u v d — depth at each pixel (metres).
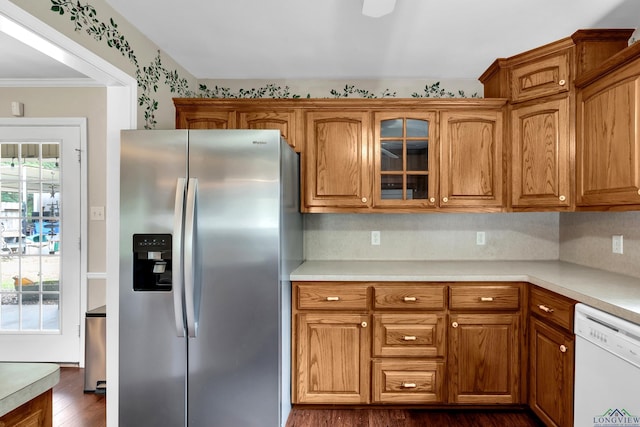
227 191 1.71
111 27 1.81
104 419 2.12
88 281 2.87
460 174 2.34
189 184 1.68
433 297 2.07
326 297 2.09
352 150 2.38
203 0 1.76
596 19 1.92
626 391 1.25
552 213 2.68
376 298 2.08
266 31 2.06
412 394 2.08
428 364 2.08
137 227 1.71
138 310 1.73
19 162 2.88
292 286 2.10
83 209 2.85
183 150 1.71
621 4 1.77
